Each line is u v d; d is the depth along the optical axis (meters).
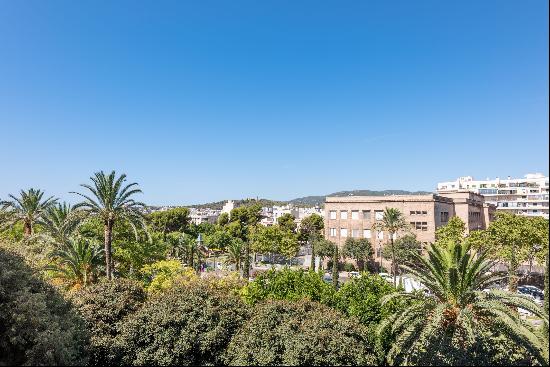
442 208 73.56
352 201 75.81
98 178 32.19
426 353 14.78
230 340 16.67
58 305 15.02
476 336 14.57
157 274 34.09
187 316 16.44
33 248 27.81
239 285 26.09
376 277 20.20
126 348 15.91
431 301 15.24
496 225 51.41
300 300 17.77
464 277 15.28
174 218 113.62
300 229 118.75
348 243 70.94
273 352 14.77
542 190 125.88
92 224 44.06
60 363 12.39
